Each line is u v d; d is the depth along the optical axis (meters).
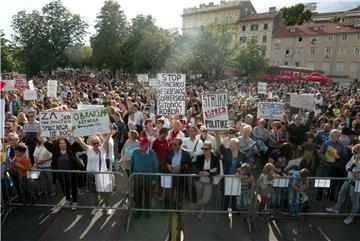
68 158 6.71
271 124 9.73
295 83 47.12
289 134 9.20
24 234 5.89
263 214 6.72
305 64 71.25
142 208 6.46
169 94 9.36
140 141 6.26
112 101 11.31
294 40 72.00
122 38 58.09
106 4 56.78
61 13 61.22
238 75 49.09
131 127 9.67
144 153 6.36
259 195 6.80
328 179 6.53
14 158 6.73
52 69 62.81
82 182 6.89
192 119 9.95
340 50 66.69
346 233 6.28
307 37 70.19
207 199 6.48
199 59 47.09
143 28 57.47
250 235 6.07
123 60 57.44
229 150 6.81
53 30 60.75
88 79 42.75
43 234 5.90
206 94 7.69
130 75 58.28
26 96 12.90
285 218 6.67
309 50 70.31
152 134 7.97
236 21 82.94
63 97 14.39
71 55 64.44
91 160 6.70
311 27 71.56
